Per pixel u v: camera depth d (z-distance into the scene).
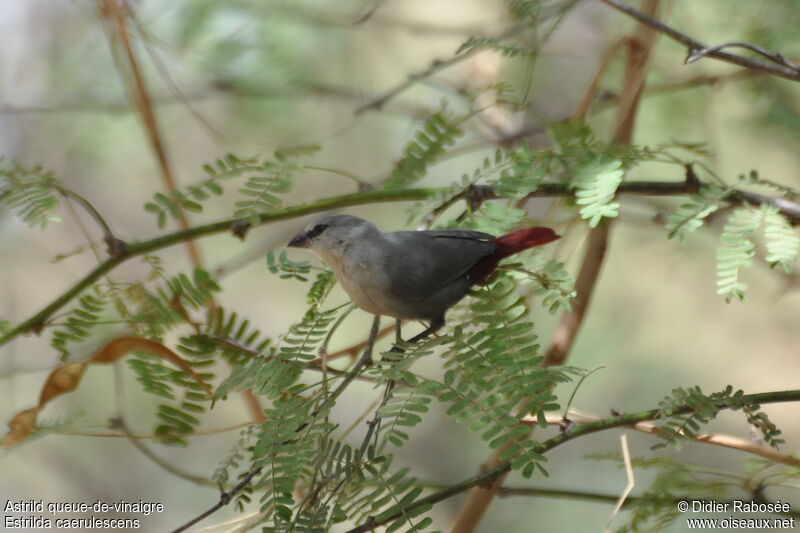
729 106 10.10
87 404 11.77
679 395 5.06
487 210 5.90
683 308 12.62
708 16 9.59
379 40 11.61
